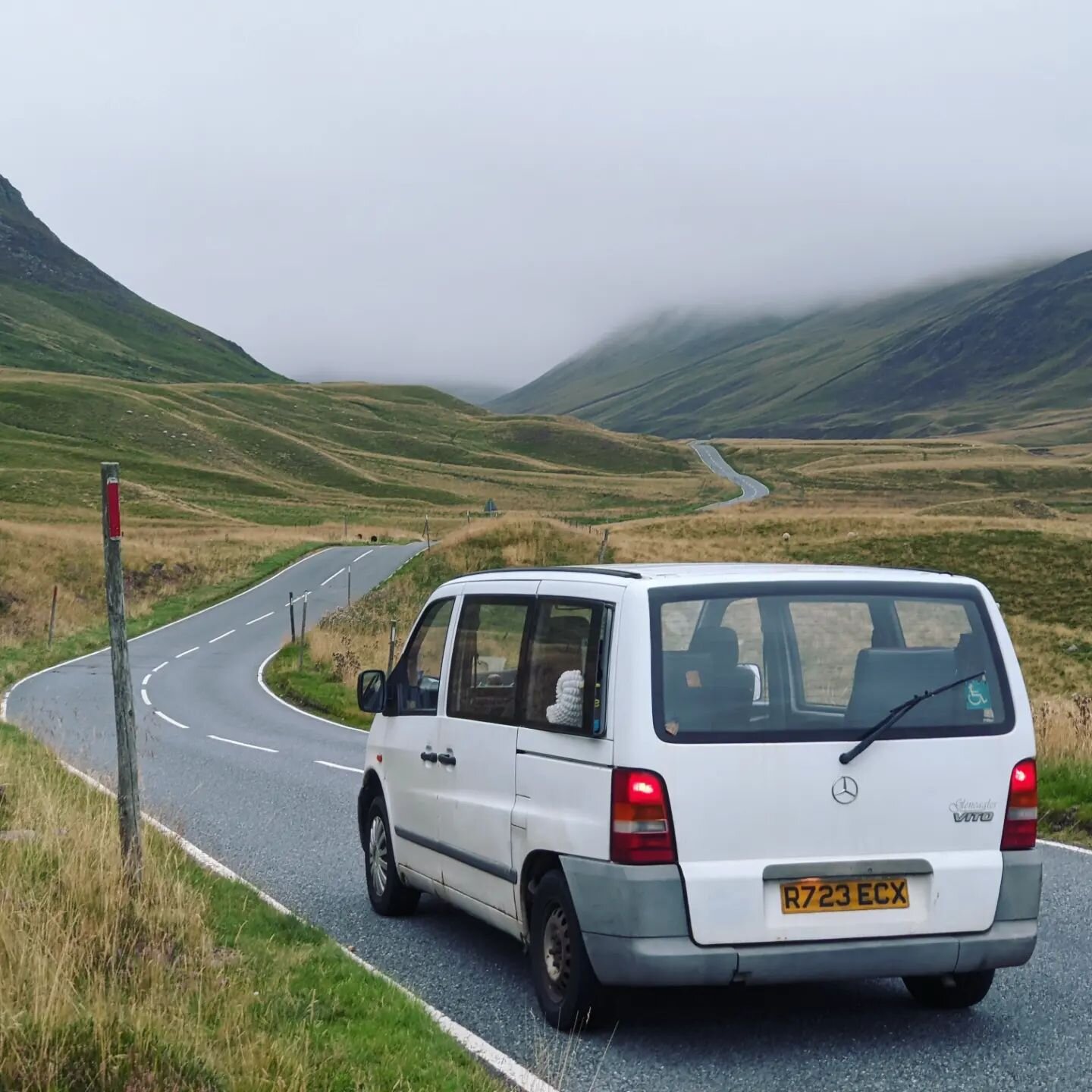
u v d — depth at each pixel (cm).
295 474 16375
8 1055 447
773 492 16700
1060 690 3791
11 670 3045
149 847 870
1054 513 10888
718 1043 604
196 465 14688
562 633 655
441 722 770
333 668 3039
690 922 577
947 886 604
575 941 604
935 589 641
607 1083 549
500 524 5897
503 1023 634
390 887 852
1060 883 940
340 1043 536
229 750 1814
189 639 4009
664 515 12962
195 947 645
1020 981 707
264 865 1020
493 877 696
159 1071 454
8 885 676
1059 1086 547
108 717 2242
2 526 5709
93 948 597
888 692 616
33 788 1042
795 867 590
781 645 611
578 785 615
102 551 5659
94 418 16362
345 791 1420
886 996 684
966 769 616
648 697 590
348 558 6725
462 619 776
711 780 586
